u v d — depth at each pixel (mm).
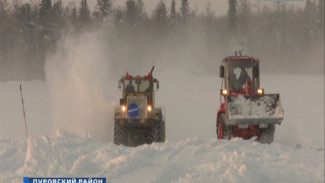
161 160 21062
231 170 18062
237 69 37625
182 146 24141
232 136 34875
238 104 34000
